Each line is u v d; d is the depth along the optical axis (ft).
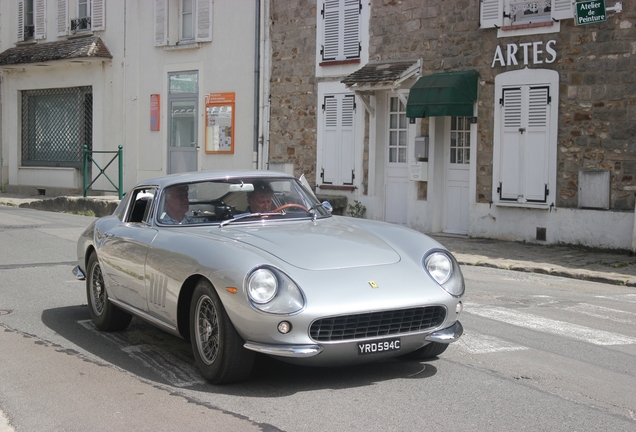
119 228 20.74
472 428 13.71
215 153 63.26
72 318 23.76
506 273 34.32
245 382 16.63
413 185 48.26
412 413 14.55
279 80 57.31
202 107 64.08
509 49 42.93
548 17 41.55
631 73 38.70
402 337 15.64
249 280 14.98
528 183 42.52
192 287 16.96
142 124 69.46
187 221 19.11
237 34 60.95
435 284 16.34
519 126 42.73
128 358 18.92
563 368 17.97
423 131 47.47
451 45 45.98
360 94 49.96
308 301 14.89
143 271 18.49
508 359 18.71
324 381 16.71
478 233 44.96
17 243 41.19
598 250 39.81
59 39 77.05
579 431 13.61
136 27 69.36
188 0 65.77
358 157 51.98
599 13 39.19
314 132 55.06
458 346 19.98
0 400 15.52
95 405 15.15
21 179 80.64
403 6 48.62
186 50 65.21
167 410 14.78
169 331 17.85
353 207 52.16
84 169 66.13
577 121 40.63
